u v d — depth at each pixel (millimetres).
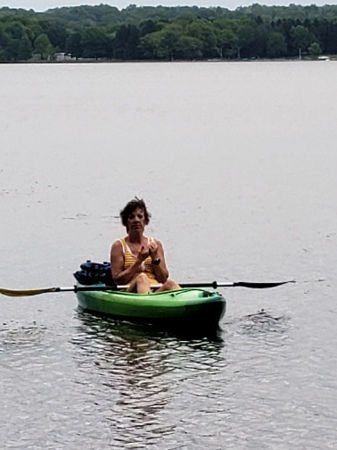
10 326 13070
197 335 12594
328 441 9430
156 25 179375
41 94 84438
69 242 18562
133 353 11898
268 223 20547
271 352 11922
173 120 51812
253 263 16734
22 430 9664
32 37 178125
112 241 18688
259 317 13453
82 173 29141
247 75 132750
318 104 66500
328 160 32438
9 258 17141
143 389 10719
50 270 16266
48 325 13094
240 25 178875
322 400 10391
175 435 9555
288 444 9367
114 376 11117
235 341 12352
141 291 13141
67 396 10531
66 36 179125
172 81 113688
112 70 157750
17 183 27016
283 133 43500
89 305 13641
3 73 147000
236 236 19062
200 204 23078
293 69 158250
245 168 30344
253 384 10852
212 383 10875
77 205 22953
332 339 12430
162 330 12781
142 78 123312
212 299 12570
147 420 9898
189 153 35125
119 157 33750
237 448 9289
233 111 59281
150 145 38312
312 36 181250
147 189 25703
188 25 177625
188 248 17922
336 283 15289
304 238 18875
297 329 12859
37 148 37219
